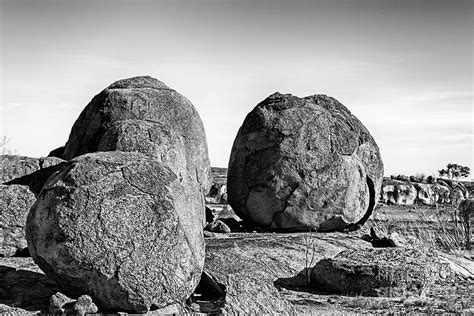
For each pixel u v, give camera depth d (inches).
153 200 435.5
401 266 561.3
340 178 730.2
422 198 1191.6
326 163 728.3
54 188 438.3
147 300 425.4
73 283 430.3
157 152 621.3
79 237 422.3
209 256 574.9
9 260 540.4
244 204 750.5
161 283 426.9
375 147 782.5
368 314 484.4
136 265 422.9
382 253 597.9
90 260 420.8
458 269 663.1
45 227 431.2
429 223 900.6
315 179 725.3
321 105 796.0
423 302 533.6
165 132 637.3
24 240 561.0
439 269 606.2
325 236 701.3
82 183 434.6
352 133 757.3
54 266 429.4
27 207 568.4
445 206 1013.8
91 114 737.6
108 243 422.6
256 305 444.1
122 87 770.2
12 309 430.6
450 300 546.3
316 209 728.3
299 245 643.5
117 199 430.3
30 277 497.7
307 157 726.5
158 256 427.2
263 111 751.1
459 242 829.8
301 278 587.5
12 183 645.3
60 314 420.5
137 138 621.6
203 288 518.3
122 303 426.0
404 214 962.7
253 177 738.8
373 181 771.4
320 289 571.8
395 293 556.4
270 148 733.3
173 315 431.8
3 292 469.1
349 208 736.3
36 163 660.1
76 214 425.7
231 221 786.2
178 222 437.4
